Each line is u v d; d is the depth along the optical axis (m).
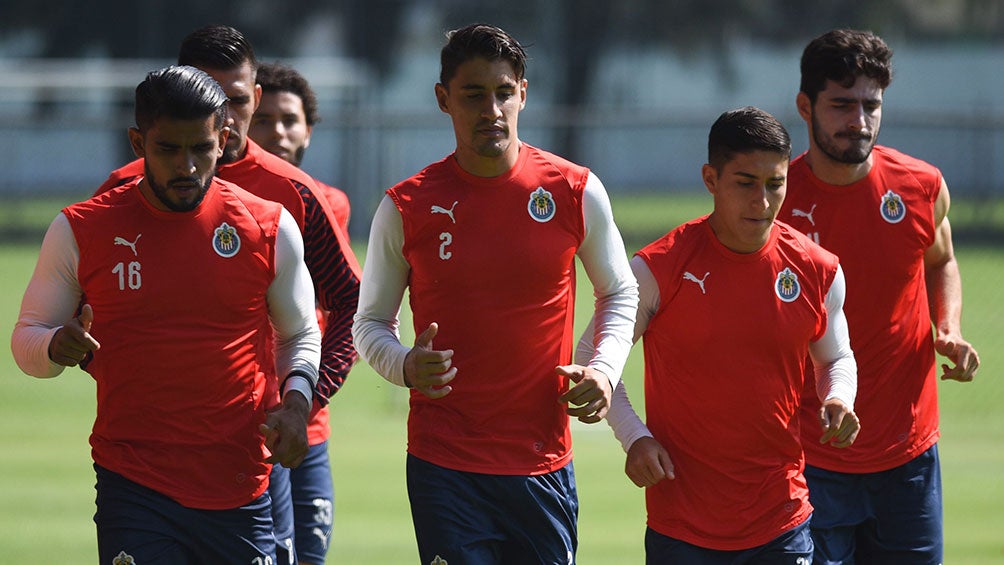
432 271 17.27
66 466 36.59
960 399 48.06
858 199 19.97
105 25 122.38
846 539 19.88
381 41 128.62
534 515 17.39
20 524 30.00
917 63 131.25
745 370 17.66
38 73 113.44
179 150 15.55
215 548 16.56
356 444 40.00
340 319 19.17
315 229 19.30
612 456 38.53
